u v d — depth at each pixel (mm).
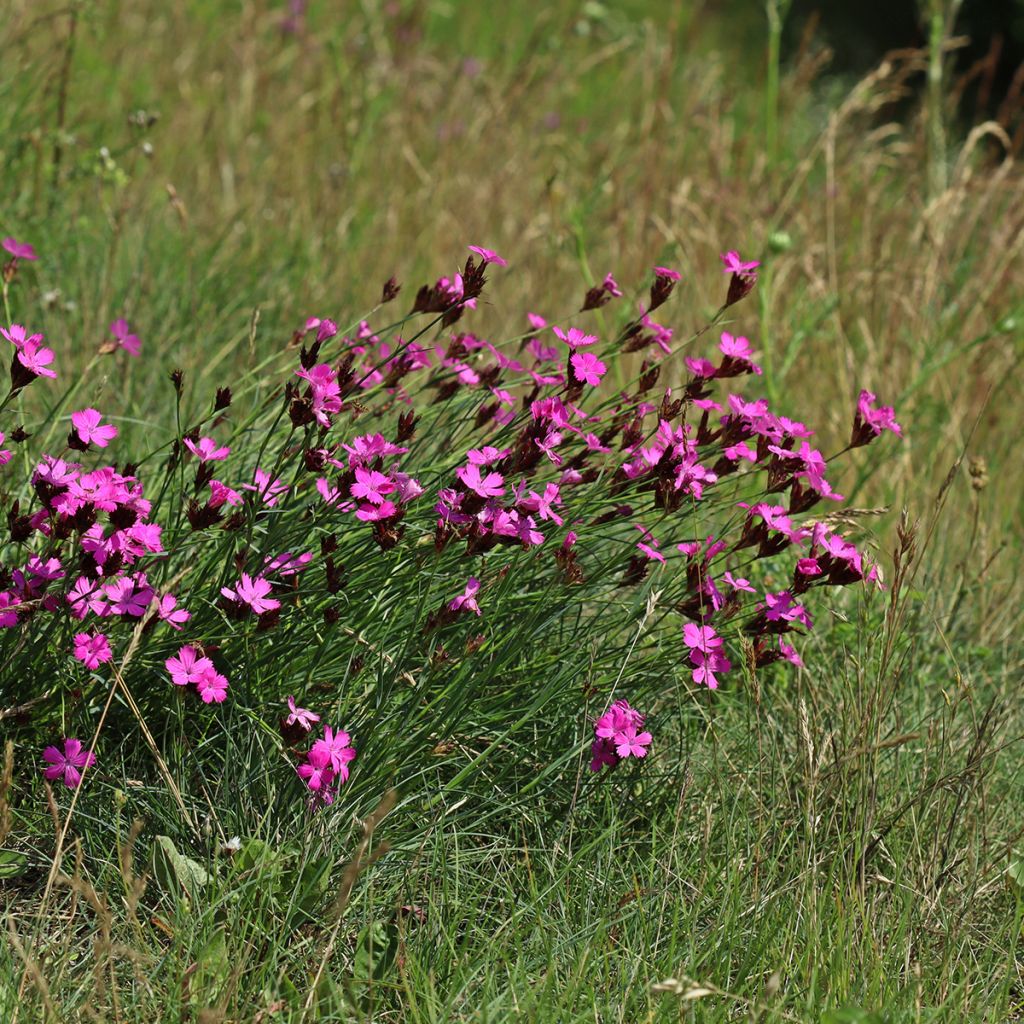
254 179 7680
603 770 5719
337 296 6672
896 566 5703
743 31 16203
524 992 5590
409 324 6375
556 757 5727
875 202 7305
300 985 5602
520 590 5746
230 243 6672
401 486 5648
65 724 5672
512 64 10828
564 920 5637
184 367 6020
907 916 5648
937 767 5730
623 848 5707
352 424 5723
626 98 11164
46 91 6527
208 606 5688
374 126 8727
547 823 5711
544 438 5660
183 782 5664
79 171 6168
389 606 5707
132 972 5586
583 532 5734
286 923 5598
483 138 8492
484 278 5707
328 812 5645
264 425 5812
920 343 6211
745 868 5680
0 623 5617
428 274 7043
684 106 8750
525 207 8023
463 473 5637
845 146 7641
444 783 5711
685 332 6199
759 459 5711
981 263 6898
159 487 5816
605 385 6094
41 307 6055
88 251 6199
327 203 7379
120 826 5641
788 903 5656
